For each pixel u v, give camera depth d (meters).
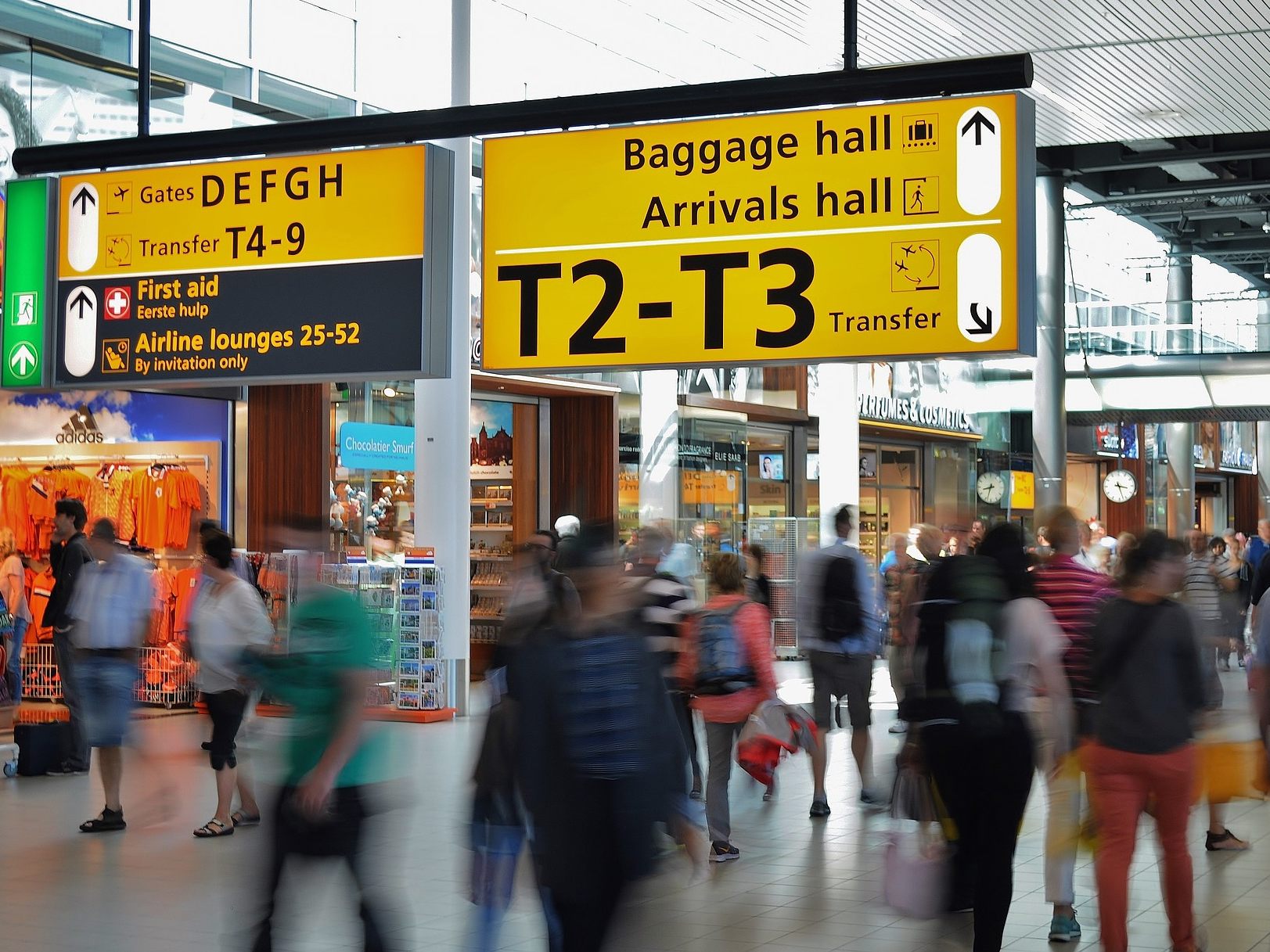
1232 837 10.08
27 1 16.11
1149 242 42.03
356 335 9.84
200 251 10.27
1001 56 8.38
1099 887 6.64
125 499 17.05
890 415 29.28
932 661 6.84
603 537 5.38
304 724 6.24
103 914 8.11
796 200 9.34
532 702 5.25
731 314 9.45
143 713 16.64
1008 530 7.01
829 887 8.84
